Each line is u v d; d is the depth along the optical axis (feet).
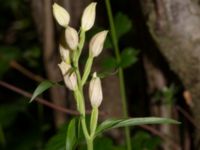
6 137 2.13
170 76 1.56
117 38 1.39
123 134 1.65
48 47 1.63
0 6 2.61
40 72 2.27
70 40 0.83
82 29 0.85
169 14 1.19
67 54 0.85
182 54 1.24
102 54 1.49
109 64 1.34
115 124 0.83
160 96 1.56
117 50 1.34
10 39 2.56
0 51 2.32
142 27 1.52
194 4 1.19
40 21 1.69
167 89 1.52
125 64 1.33
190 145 1.60
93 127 0.84
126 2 1.76
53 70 1.66
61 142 1.28
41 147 2.06
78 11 1.39
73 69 0.82
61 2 1.38
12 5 2.53
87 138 0.84
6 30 2.59
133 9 1.52
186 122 1.59
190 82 1.30
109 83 1.58
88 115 1.30
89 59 0.85
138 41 1.59
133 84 1.93
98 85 0.85
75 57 0.84
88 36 1.37
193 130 1.55
